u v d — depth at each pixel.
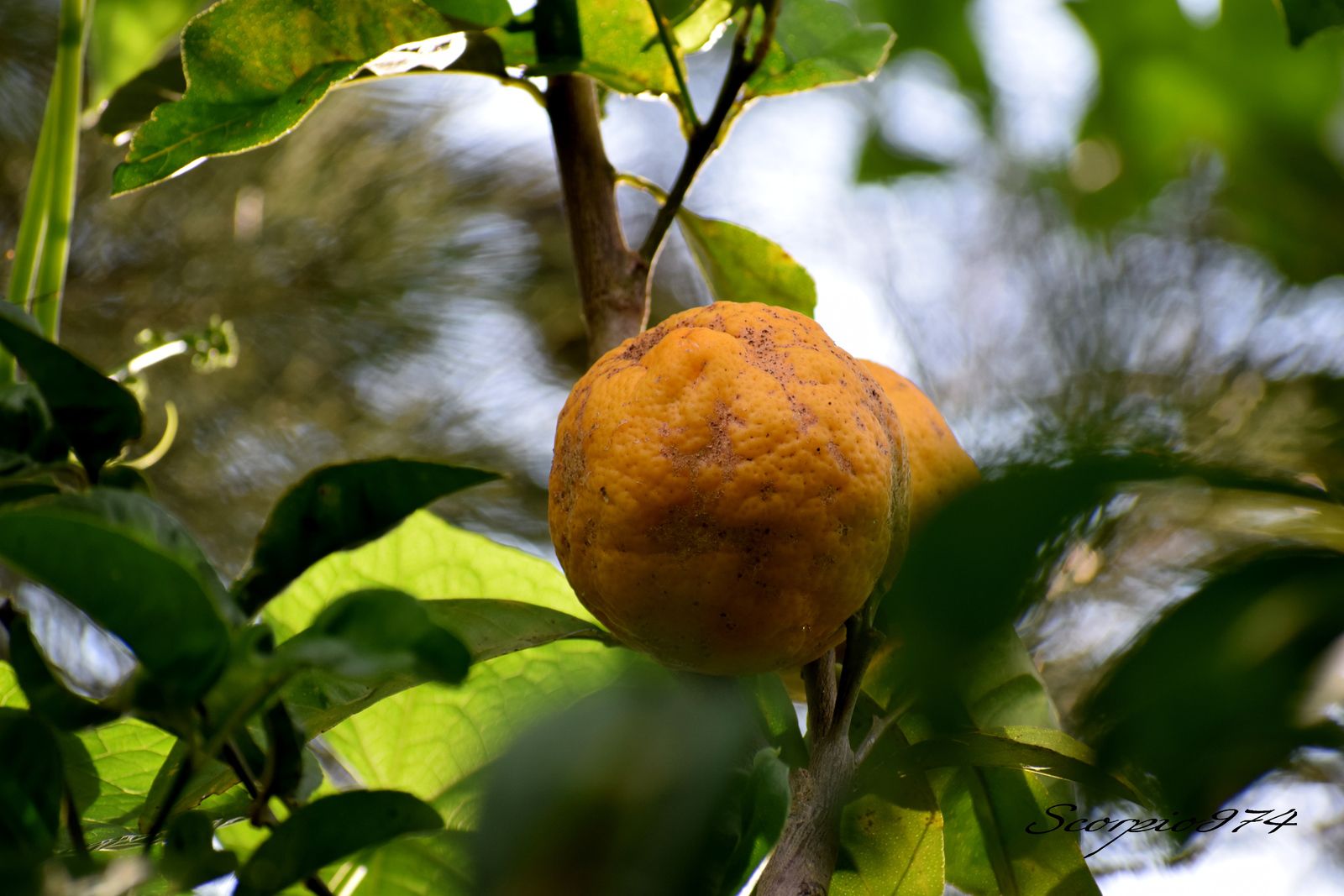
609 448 0.96
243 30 1.01
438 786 1.06
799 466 0.95
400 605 0.88
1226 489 0.86
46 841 0.89
